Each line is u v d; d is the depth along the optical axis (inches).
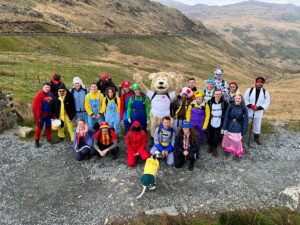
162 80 452.1
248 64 7007.9
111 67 2178.9
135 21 7007.9
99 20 5753.0
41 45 3321.9
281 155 489.7
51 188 400.2
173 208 355.9
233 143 462.6
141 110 480.1
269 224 338.6
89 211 358.9
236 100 444.8
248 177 425.1
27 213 357.7
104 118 517.0
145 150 442.9
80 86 507.5
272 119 657.0
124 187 400.2
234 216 342.3
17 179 419.5
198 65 4793.3
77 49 3656.5
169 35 6574.8
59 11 5383.9
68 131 566.3
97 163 456.8
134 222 339.9
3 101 562.6
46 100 491.8
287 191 388.2
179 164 436.5
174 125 466.9
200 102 453.4
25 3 5022.1
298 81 3152.1
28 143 520.1
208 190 394.3
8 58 1718.8
